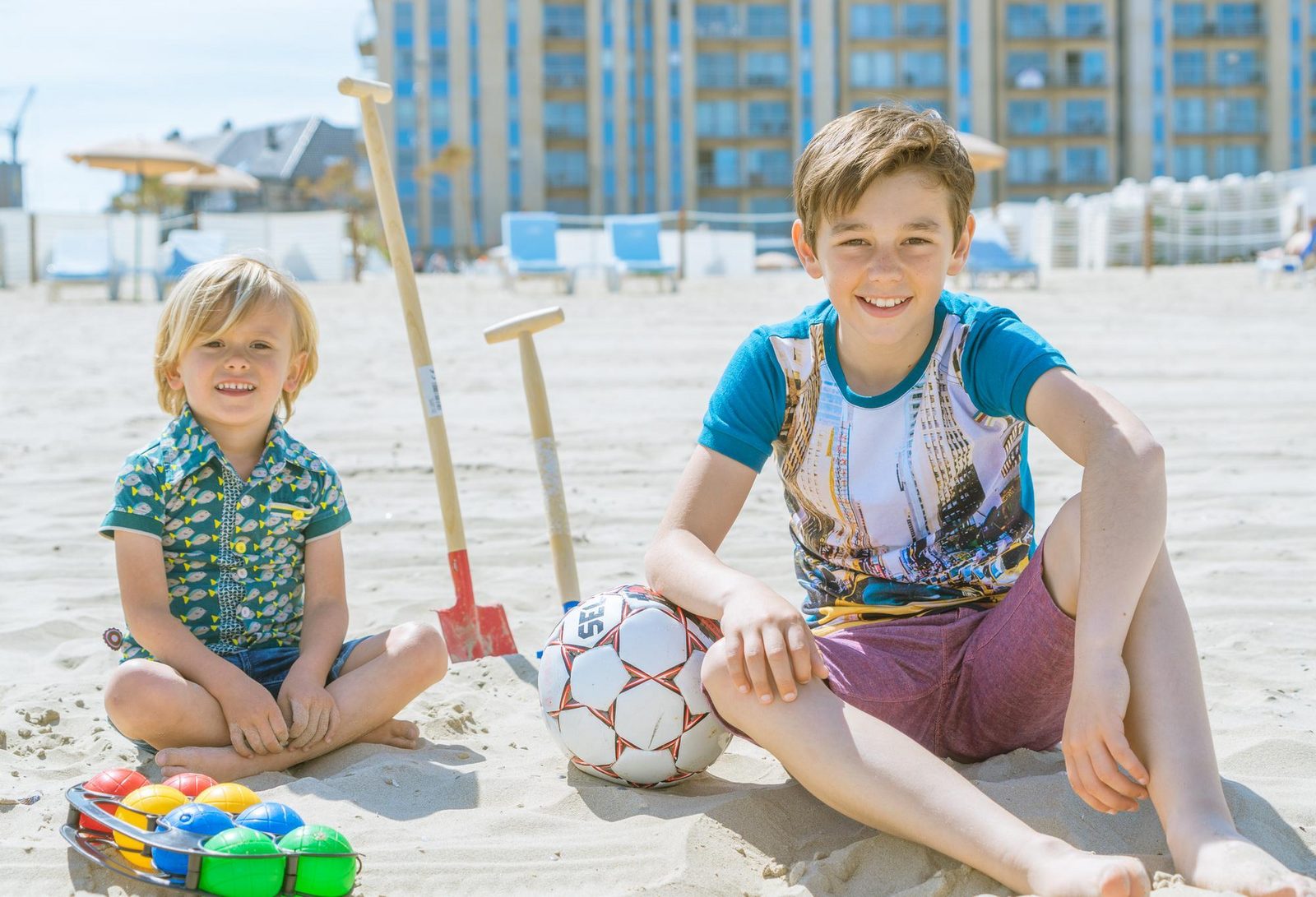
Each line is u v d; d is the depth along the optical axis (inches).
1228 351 322.3
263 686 89.0
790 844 69.5
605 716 77.6
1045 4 1907.0
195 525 88.6
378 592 126.5
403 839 70.2
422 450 200.4
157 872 64.3
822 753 66.4
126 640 89.3
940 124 74.2
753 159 1879.9
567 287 709.9
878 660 77.1
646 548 141.7
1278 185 1108.5
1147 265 811.4
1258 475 173.8
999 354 74.1
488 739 89.9
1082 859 57.7
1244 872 56.9
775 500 164.1
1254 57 1943.9
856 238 72.9
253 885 61.5
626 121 1846.7
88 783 71.7
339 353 350.3
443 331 423.8
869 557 80.3
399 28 1802.4
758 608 69.3
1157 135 1916.8
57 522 157.2
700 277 954.7
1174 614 66.9
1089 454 68.4
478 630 109.3
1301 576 125.6
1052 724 78.7
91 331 455.8
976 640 77.0
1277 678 96.7
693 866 65.4
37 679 101.7
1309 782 75.8
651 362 321.1
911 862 64.7
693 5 1843.0
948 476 77.6
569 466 187.8
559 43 1838.1
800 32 1859.0
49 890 63.9
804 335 79.4
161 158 839.1
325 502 93.2
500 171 1824.6
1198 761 62.7
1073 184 1919.3
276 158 2378.2
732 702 70.3
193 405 88.4
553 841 69.7
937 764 65.1
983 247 705.6
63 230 844.0
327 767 84.7
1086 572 65.9
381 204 110.1
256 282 88.8
